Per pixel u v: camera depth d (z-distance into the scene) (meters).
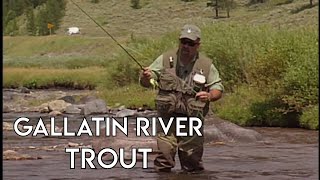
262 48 20.06
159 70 7.57
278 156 9.56
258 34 22.66
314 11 78.06
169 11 103.69
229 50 22.19
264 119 17.42
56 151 10.17
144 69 7.53
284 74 18.19
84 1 105.81
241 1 100.56
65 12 96.56
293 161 8.91
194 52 7.53
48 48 75.69
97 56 62.03
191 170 7.71
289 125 17.05
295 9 82.50
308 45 18.33
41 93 34.84
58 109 23.23
